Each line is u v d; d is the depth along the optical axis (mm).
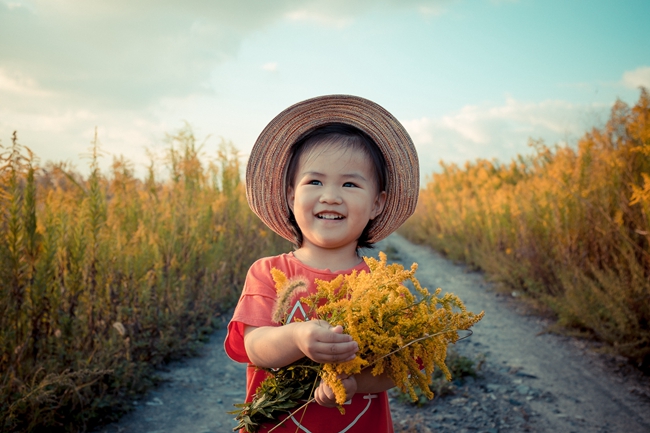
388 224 1649
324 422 1307
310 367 1228
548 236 6922
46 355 3293
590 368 4586
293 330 1145
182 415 3557
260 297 1411
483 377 4375
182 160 7328
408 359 1188
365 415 1366
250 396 1419
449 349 4652
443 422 3541
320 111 1626
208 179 8375
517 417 3604
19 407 2881
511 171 15453
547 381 4293
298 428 1299
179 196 6668
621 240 5453
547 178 8281
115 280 4031
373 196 1515
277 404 1245
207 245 5973
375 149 1551
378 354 1160
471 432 3373
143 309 4289
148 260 4543
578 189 6477
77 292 3553
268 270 1482
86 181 4562
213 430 3354
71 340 3463
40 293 3205
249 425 1298
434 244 14852
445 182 19125
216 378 4297
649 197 4785
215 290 5895
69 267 3602
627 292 4695
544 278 6914
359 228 1449
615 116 6203
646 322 4633
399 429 3443
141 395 3777
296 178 1519
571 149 7910
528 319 6352
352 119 1611
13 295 3092
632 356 4516
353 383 1178
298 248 1633
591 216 5906
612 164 5961
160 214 5668
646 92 5902
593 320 5004
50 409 3059
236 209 7871
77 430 3131
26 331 3201
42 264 3225
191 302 5625
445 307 1227
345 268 1493
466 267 10930
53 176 4633
